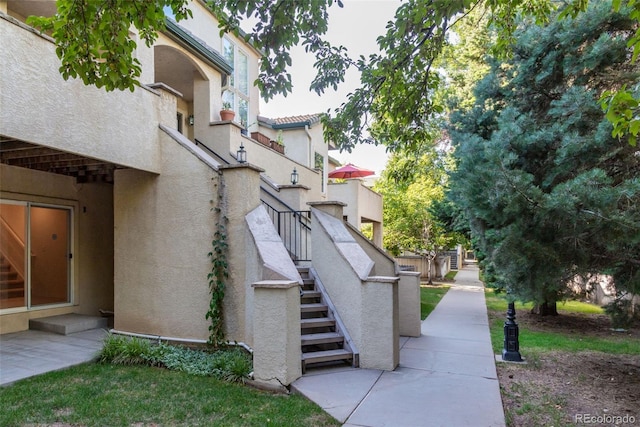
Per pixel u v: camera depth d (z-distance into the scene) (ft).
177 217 22.35
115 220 23.88
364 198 51.29
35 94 15.87
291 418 13.23
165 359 18.78
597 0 21.38
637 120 9.77
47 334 24.45
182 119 38.99
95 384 16.02
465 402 14.73
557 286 18.69
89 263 29.37
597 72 21.84
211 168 21.61
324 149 59.88
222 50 43.21
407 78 18.03
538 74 25.88
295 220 28.94
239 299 20.57
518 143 23.54
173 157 22.58
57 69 16.80
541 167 23.91
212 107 32.94
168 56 30.17
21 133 15.29
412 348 22.62
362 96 19.19
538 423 13.73
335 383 16.60
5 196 24.77
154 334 22.52
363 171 54.03
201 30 39.93
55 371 17.43
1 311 24.45
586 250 16.83
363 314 19.04
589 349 23.88
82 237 29.27
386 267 26.89
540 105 27.48
